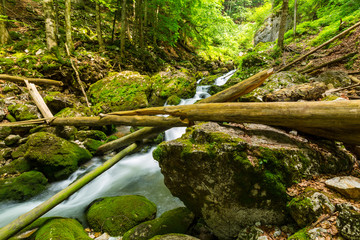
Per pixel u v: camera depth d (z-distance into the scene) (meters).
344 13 9.95
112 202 3.20
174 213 2.83
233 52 21.39
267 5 20.69
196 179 2.28
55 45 7.68
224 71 17.23
